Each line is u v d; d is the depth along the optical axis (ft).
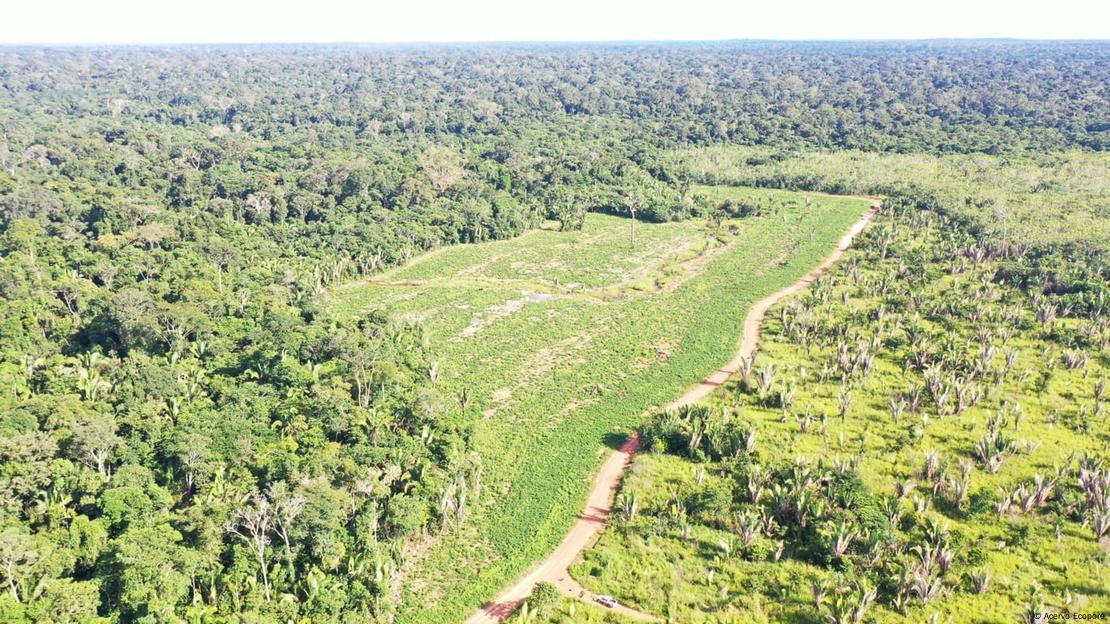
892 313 332.39
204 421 229.04
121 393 246.68
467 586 182.80
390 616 173.37
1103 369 280.92
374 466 210.38
